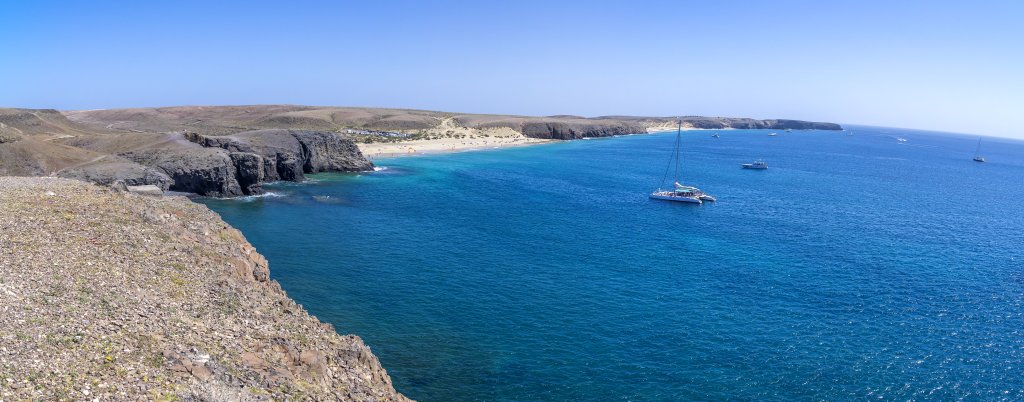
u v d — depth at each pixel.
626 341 46.28
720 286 59.62
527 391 38.59
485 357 42.94
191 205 57.75
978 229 93.62
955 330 49.53
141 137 121.25
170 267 34.53
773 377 41.19
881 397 38.97
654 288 58.62
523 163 178.75
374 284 57.12
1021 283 62.44
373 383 29.97
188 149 107.12
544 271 63.44
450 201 105.06
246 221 82.31
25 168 87.88
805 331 48.75
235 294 33.59
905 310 53.81
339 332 45.62
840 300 56.09
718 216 98.69
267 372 24.94
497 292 56.28
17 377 19.02
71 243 34.12
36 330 22.61
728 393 39.06
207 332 27.25
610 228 86.50
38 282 27.48
